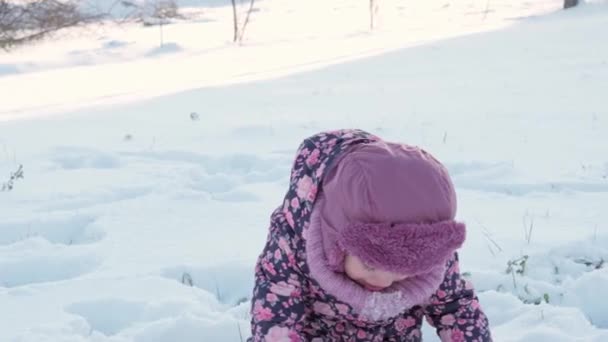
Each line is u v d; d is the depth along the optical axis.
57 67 14.78
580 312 3.63
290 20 21.05
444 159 6.31
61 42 18.08
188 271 4.29
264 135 7.48
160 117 8.77
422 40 14.77
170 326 3.55
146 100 10.02
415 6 22.20
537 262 4.30
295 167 2.56
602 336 3.38
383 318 2.50
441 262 2.22
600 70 10.19
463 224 2.22
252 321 2.59
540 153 6.41
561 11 17.81
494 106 8.34
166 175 6.23
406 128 7.45
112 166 6.77
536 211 5.06
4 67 14.39
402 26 18.44
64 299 3.94
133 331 3.61
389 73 11.18
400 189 2.22
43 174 6.39
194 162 6.72
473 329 2.62
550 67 10.70
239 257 4.43
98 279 4.14
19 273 4.47
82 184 6.06
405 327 2.73
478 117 7.82
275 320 2.53
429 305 2.64
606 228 4.70
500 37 14.16
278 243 2.53
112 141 7.60
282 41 17.03
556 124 7.39
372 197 2.22
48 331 3.56
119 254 4.52
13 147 7.48
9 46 17.02
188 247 4.62
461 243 2.21
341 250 2.30
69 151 7.19
